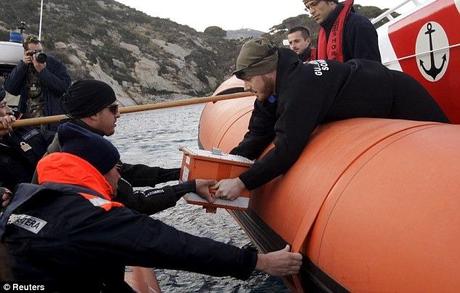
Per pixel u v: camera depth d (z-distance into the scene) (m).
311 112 2.29
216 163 2.48
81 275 1.69
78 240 1.62
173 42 49.78
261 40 2.44
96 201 1.69
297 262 2.01
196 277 3.53
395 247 1.58
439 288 1.41
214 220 4.79
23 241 1.63
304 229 2.03
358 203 1.82
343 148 2.15
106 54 39.50
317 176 2.15
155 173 3.00
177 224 4.71
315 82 2.31
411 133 2.00
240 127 3.79
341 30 3.12
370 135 2.11
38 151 3.17
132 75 40.09
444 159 1.71
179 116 20.67
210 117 5.29
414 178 1.71
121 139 12.20
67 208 1.66
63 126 1.86
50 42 35.31
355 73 2.42
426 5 3.57
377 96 2.43
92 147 1.83
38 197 1.67
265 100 2.58
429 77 3.61
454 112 3.51
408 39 3.72
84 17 43.84
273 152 2.31
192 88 43.28
